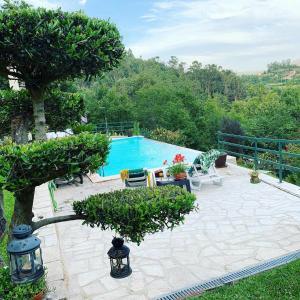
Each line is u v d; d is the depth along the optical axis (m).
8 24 2.41
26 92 3.83
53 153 2.32
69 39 2.52
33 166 2.27
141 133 22.80
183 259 4.61
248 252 4.68
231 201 7.00
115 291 3.91
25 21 2.46
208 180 7.96
